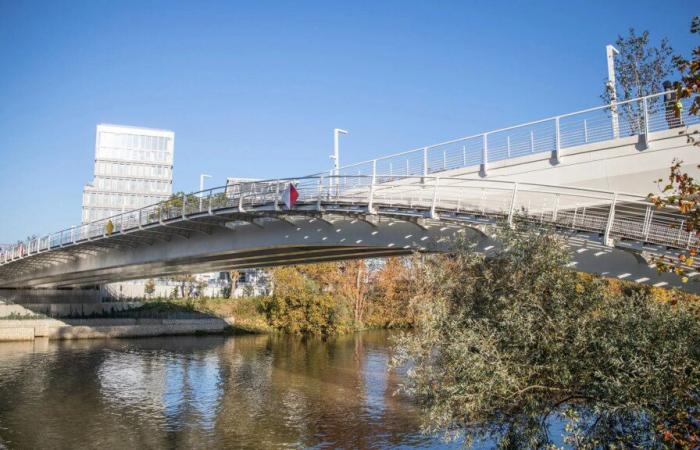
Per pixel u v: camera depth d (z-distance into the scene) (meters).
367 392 33.12
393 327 74.75
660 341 12.09
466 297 15.11
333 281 72.25
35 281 64.44
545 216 18.78
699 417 11.25
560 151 25.16
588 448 12.51
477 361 13.01
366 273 75.81
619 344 12.31
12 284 67.44
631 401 11.41
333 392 33.19
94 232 42.22
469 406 13.06
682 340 11.73
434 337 14.63
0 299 66.50
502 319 13.82
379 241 25.36
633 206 22.75
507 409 14.02
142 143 121.12
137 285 87.75
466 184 28.36
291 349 52.62
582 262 18.03
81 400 30.94
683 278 11.91
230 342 58.28
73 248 45.41
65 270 53.00
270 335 65.19
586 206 23.45
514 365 13.16
